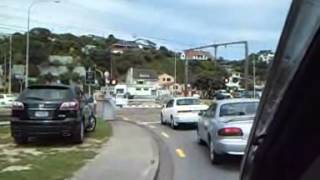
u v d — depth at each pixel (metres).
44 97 15.82
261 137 2.12
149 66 140.00
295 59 1.91
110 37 120.19
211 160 12.97
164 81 135.75
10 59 100.50
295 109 2.00
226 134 11.98
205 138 15.38
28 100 15.76
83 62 108.75
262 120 2.12
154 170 11.32
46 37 112.69
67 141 17.20
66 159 12.97
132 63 137.00
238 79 119.31
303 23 1.86
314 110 1.99
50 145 16.23
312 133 2.06
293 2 1.89
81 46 114.94
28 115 15.69
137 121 31.16
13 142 16.98
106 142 17.17
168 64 141.12
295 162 2.14
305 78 1.93
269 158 2.16
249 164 2.25
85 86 47.75
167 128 25.41
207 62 126.19
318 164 2.12
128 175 10.66
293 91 1.96
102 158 13.20
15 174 10.62
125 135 19.80
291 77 1.94
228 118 12.55
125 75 134.25
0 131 20.75
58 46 113.50
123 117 36.12
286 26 1.92
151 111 48.06
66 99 15.91
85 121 18.64
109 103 31.61
